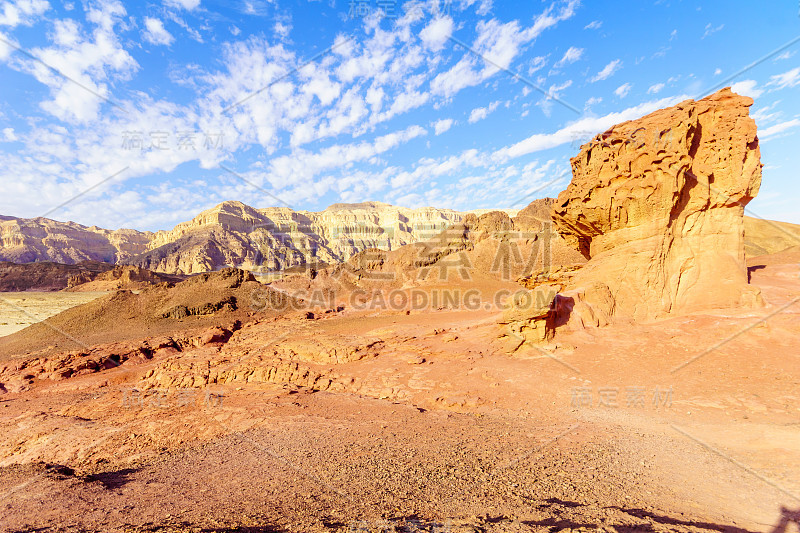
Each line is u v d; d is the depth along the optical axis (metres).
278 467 13.36
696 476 10.40
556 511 8.02
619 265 26.81
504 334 25.50
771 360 17.83
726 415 14.59
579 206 28.31
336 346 30.86
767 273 32.53
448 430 16.05
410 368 25.42
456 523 7.26
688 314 24.44
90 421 21.38
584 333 24.62
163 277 179.00
